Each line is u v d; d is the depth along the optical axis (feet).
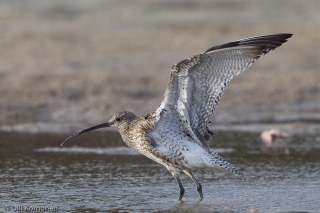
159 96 63.57
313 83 68.44
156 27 89.51
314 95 66.08
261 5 101.86
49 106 60.75
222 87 30.83
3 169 41.29
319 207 33.55
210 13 97.19
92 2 101.04
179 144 33.65
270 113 60.75
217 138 51.24
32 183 38.14
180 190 35.09
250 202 34.60
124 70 70.59
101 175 40.24
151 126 34.12
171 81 31.27
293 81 69.21
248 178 39.65
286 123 56.65
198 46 80.69
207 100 31.42
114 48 79.51
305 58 77.77
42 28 86.84
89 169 41.60
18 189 36.86
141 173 40.91
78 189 37.04
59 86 64.59
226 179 39.75
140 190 37.09
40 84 65.16
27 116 58.90
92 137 51.72
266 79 70.08
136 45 81.15
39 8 95.71
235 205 34.12
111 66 72.13
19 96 62.28
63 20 91.81
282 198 35.29
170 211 33.06
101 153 46.19
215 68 30.58
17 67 70.59
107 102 61.62
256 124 56.49
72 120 57.77
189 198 35.55
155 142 34.22
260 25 90.99
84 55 76.38
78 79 66.90
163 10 98.37
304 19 94.73
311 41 84.33
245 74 72.08
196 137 32.71
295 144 48.93
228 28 89.04
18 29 85.51
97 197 35.53
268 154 45.70
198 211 33.04
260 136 51.93
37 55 75.46
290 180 38.99
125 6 99.71
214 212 32.91
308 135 52.21
